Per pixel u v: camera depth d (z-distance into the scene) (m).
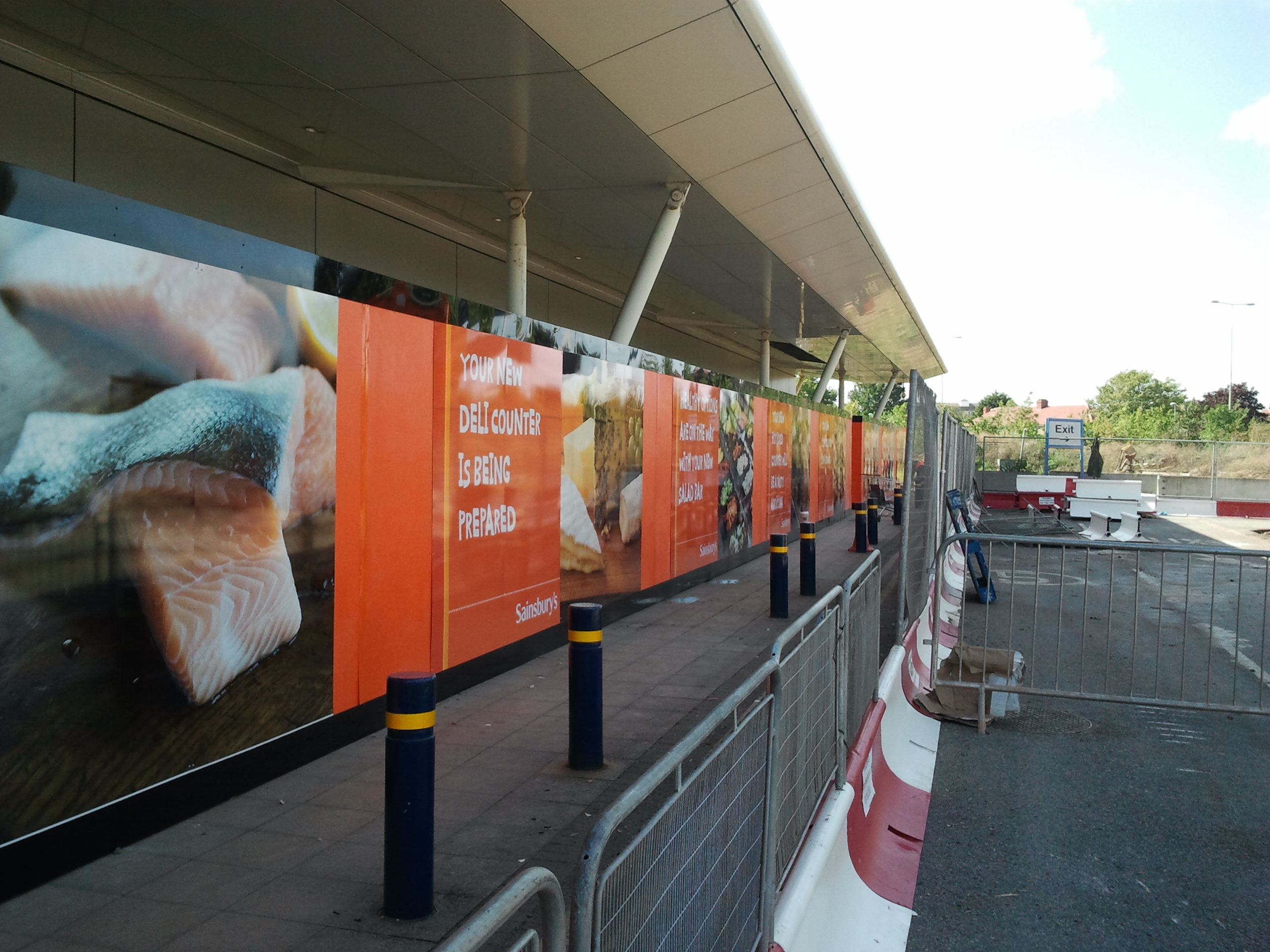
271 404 4.37
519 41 8.56
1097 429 62.16
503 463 6.74
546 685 6.51
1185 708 6.37
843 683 4.35
